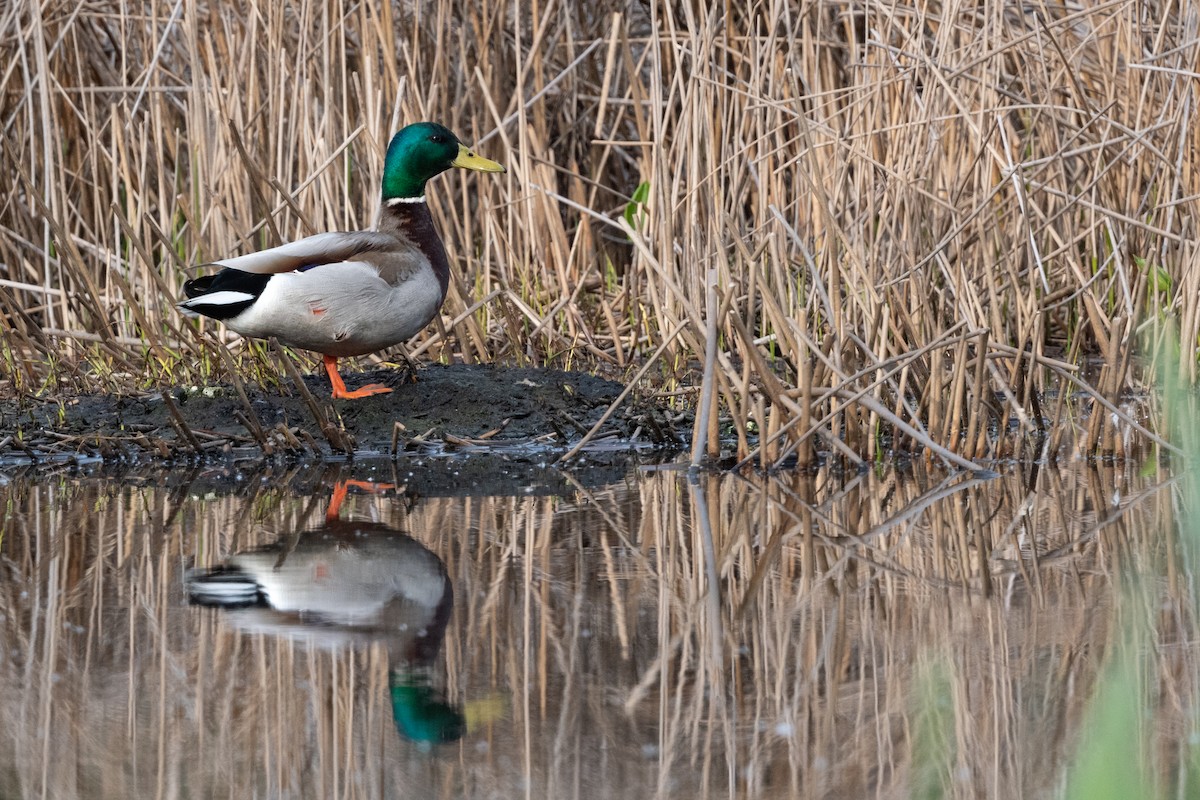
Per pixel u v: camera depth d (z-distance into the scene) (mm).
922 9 12555
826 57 14227
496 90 15242
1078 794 3123
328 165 12883
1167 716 5035
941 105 12188
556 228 14320
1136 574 6934
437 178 15359
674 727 5004
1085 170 13602
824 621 6199
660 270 10016
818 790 4480
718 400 10227
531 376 11547
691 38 12078
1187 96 11836
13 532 7891
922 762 4672
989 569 7059
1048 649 5754
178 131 14375
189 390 11156
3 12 14930
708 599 6562
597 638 5984
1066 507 8469
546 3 16000
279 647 5859
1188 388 10758
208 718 5090
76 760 4711
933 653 5730
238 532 7891
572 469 9805
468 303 13258
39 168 14938
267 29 13242
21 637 5965
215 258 13156
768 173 13078
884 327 10375
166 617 6258
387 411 10914
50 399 11219
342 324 9984
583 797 4418
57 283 14539
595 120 16672
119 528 7984
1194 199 11352
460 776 4590
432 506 8578
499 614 6320
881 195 12359
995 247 13461
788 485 9227
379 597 6582
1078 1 13867
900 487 9117
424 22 15172
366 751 4781
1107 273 13641
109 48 16234
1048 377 12820
